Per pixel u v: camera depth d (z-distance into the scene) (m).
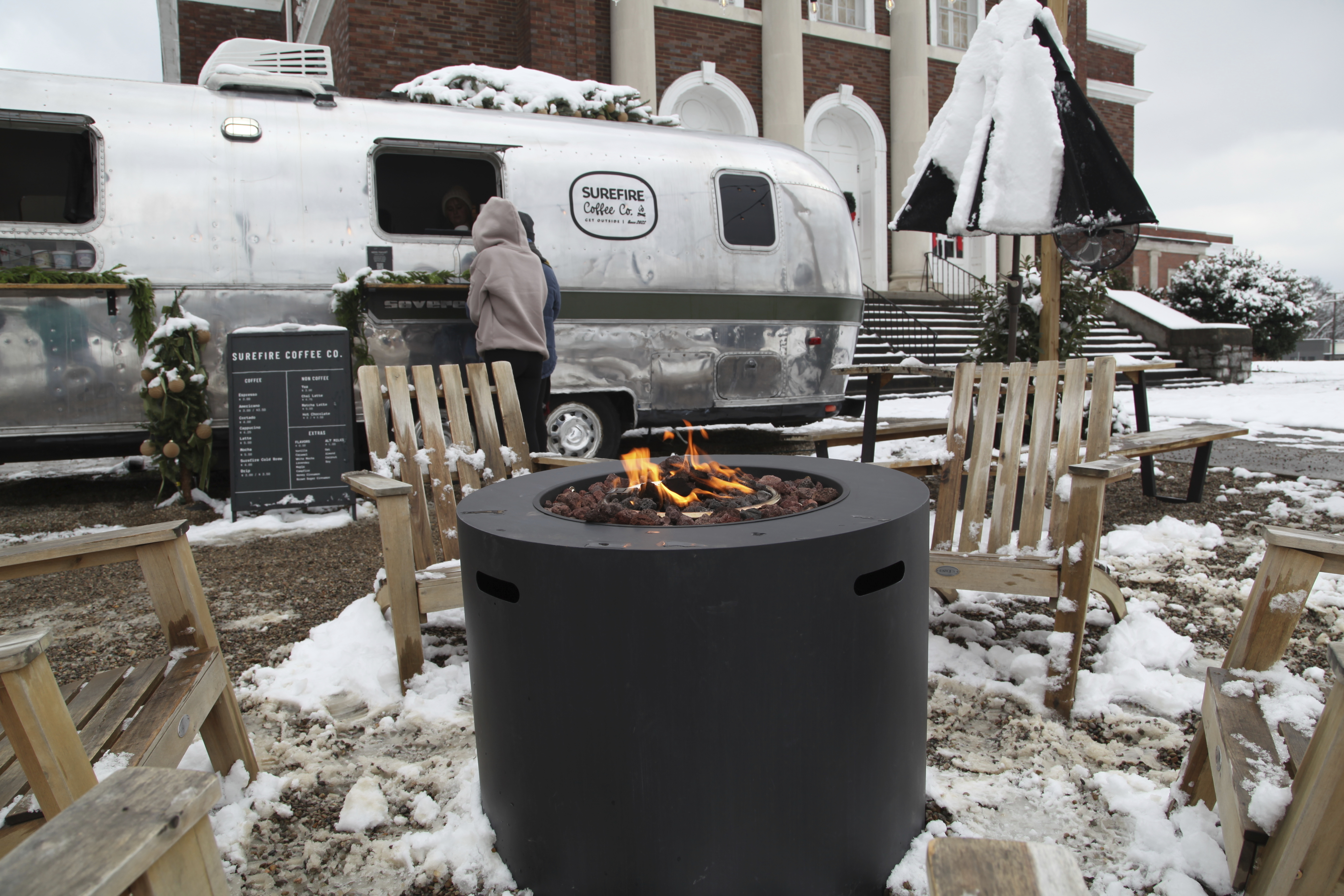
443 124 6.09
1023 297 7.05
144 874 0.81
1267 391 12.98
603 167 6.45
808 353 7.30
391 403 3.19
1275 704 1.53
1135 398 5.42
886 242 16.70
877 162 16.48
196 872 0.88
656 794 1.43
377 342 5.87
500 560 1.51
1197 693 2.39
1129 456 3.45
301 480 5.18
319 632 2.96
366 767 2.12
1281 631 1.66
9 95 5.11
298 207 5.70
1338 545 1.58
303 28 14.54
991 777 2.01
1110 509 4.96
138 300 5.25
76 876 0.73
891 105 16.56
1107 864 1.68
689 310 6.73
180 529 1.87
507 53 12.29
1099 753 2.09
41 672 1.24
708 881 1.45
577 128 6.54
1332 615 3.09
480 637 1.62
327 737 2.29
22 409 5.23
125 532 1.84
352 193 5.83
